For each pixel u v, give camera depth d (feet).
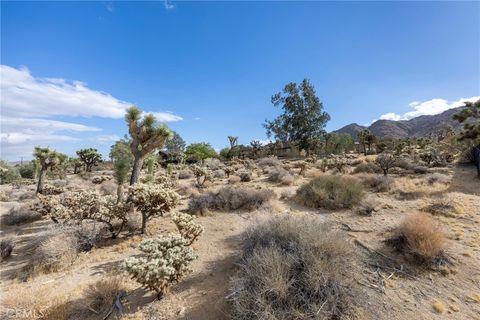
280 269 10.35
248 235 14.93
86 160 93.61
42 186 45.14
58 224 19.70
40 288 12.64
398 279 12.09
